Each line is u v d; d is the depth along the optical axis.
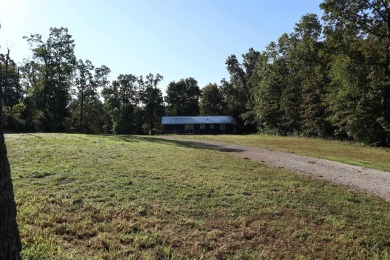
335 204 7.58
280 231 5.78
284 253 4.94
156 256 4.57
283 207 7.14
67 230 5.23
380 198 8.45
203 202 7.17
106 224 5.61
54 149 13.68
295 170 12.36
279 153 18.97
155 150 16.33
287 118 47.19
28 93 52.47
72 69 53.09
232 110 71.56
